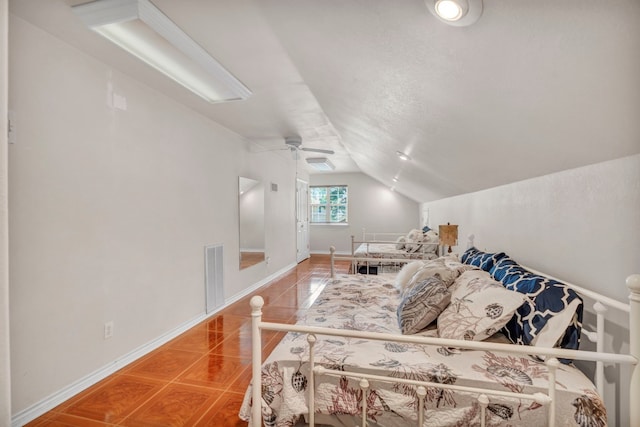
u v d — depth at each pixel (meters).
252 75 2.29
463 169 2.48
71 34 1.84
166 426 1.72
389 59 1.29
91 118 2.11
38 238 1.79
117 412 1.83
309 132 4.00
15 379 1.69
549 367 1.12
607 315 1.31
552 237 1.72
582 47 0.77
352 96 2.02
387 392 1.34
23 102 1.71
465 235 3.43
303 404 1.41
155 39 1.77
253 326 1.36
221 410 1.86
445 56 1.08
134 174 2.47
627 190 1.18
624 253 1.20
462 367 1.37
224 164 3.82
